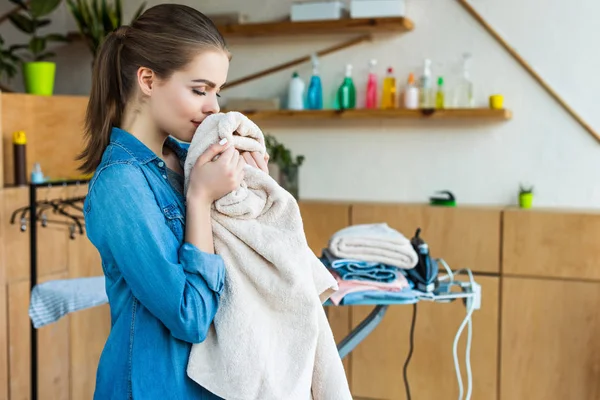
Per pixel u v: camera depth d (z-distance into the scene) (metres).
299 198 3.67
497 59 3.33
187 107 1.20
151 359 1.18
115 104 1.28
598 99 3.22
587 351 3.10
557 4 3.24
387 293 1.91
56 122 3.24
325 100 3.60
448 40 3.39
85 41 3.64
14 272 2.88
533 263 3.14
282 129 3.69
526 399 3.20
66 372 3.20
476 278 3.22
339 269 2.00
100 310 3.40
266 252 1.20
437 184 3.48
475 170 3.41
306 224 3.46
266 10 3.63
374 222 3.36
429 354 3.32
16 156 2.94
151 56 1.19
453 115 3.26
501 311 3.20
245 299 1.19
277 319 1.22
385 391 3.40
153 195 1.20
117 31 1.27
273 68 3.66
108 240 1.16
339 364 1.30
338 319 3.45
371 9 3.30
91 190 1.20
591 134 3.23
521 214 3.14
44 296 2.40
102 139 1.28
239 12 3.58
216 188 1.18
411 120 3.48
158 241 1.14
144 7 3.80
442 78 3.35
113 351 1.21
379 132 3.54
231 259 1.22
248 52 3.71
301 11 3.43
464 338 3.26
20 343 2.92
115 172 1.18
